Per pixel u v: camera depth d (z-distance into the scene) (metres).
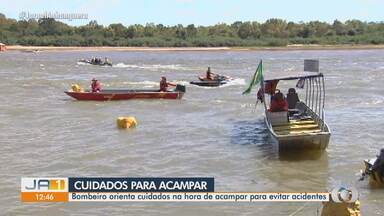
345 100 47.62
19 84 61.88
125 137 31.66
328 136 26.17
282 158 26.73
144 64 104.69
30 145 29.52
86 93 46.97
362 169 24.61
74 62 108.31
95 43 187.00
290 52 160.00
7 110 42.06
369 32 194.25
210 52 165.25
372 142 30.17
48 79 69.06
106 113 40.59
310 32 195.75
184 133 32.97
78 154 27.45
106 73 80.94
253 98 49.19
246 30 197.88
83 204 19.81
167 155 27.38
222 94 52.28
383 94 52.09
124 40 188.00
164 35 197.50
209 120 37.69
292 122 29.66
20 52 162.62
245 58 125.88
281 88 57.56
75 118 38.31
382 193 20.97
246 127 34.84
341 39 185.12
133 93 47.22
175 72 83.44
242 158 26.78
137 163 25.83
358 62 105.31
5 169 24.59
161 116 39.28
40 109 42.59
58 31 198.00
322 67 91.44
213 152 28.00
